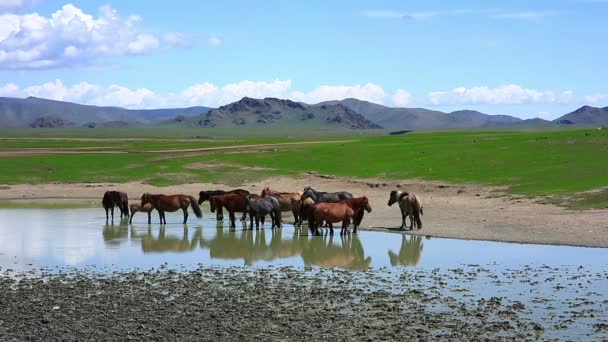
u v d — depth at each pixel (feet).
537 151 212.64
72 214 143.74
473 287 70.08
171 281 73.05
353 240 105.81
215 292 67.67
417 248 97.19
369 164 216.33
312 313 59.16
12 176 208.74
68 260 87.66
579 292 67.41
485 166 193.36
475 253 92.22
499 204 141.18
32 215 141.49
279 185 195.31
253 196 123.03
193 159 239.09
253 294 66.74
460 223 120.06
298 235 112.06
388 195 169.58
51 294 66.39
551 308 60.95
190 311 59.88
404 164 209.26
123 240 106.52
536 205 134.31
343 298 64.90
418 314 58.95
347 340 51.55
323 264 84.94
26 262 85.97
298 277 75.87
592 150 204.95
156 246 100.27
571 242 98.78
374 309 60.70
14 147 347.56
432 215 132.46
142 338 51.96
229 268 81.87
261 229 120.26
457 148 234.58
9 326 54.90
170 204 126.31
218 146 328.29
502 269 80.18
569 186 147.64
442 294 66.85
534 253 91.61
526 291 68.03
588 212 121.70
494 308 60.95
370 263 85.35
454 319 57.41
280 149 272.51
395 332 53.52
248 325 55.52
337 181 195.21
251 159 236.02
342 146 268.62
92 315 58.39
